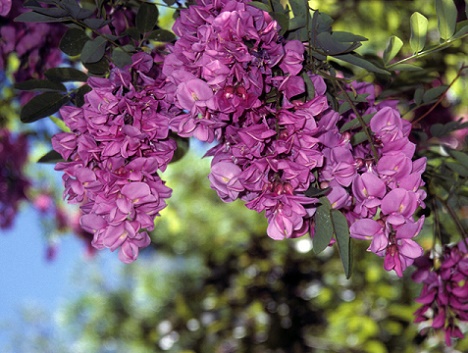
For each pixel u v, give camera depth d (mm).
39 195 1765
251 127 717
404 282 1985
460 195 969
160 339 2357
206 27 730
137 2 921
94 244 763
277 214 730
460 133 1207
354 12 1465
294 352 2166
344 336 2115
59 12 798
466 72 1187
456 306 935
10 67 1243
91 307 3418
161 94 767
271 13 741
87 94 758
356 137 760
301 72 749
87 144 752
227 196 756
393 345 2000
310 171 742
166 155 760
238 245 2330
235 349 2221
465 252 940
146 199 747
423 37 792
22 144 1514
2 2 834
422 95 893
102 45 812
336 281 2135
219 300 2275
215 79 708
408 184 726
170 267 3033
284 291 2205
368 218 738
